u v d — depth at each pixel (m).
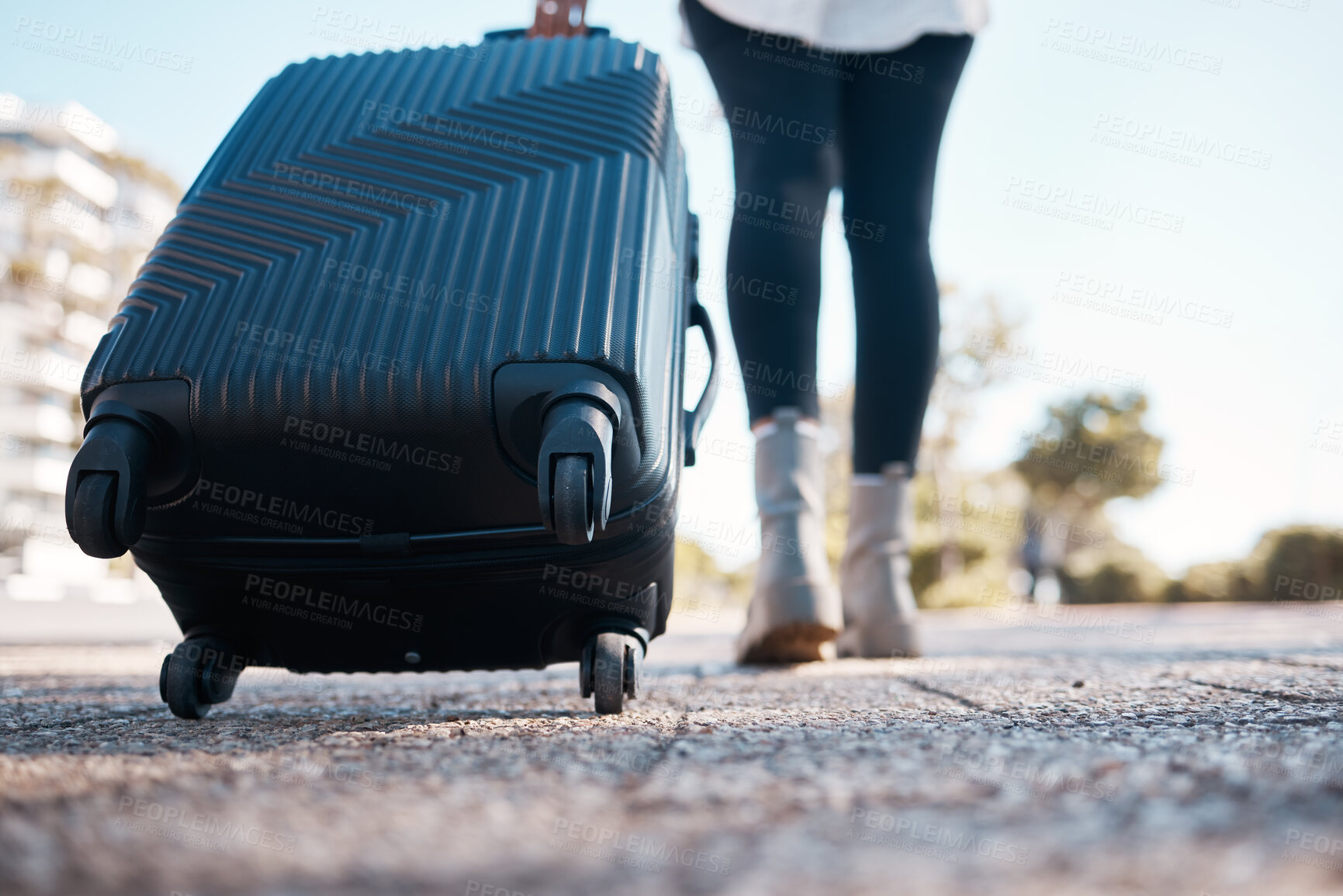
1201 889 0.53
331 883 0.58
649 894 0.56
